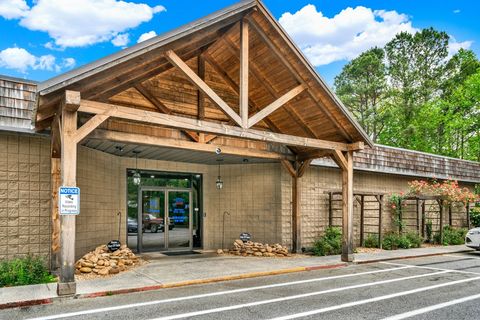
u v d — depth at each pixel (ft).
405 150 50.42
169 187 40.04
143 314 17.44
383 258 34.96
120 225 36.09
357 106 107.34
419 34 105.09
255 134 26.25
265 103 33.96
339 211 43.45
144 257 34.63
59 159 26.68
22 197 25.80
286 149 37.19
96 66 20.17
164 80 30.45
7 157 25.46
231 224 40.73
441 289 22.95
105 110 21.17
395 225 48.96
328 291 22.26
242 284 24.13
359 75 105.40
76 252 28.99
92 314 17.42
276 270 27.96
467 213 55.42
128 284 22.84
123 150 33.27
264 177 39.83
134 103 28.66
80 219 29.73
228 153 31.86
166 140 27.99
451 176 56.54
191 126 23.65
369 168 45.29
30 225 25.94
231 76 32.99
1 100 24.53
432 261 34.96
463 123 90.02
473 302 19.90
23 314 17.43
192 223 41.09
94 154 32.17
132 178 37.68
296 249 37.76
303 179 40.42
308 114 32.01
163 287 22.90
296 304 19.33
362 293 21.81
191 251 39.27
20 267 23.62
